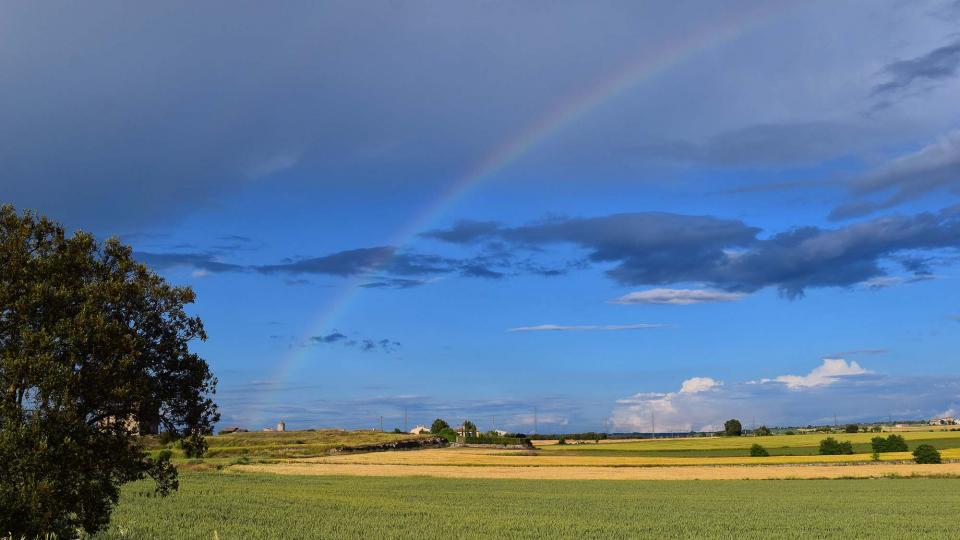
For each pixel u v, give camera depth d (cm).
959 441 17525
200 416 2130
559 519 4462
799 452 16725
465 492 6806
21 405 1773
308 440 17888
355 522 3997
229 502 4825
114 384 1867
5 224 1958
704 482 8738
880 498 6581
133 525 3384
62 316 1888
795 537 3781
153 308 2094
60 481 1789
